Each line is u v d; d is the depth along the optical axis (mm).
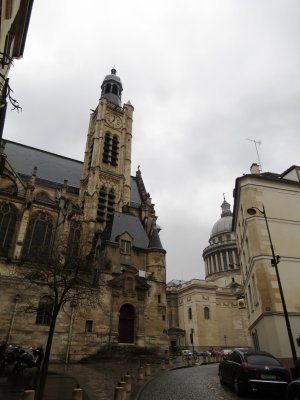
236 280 104812
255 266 27203
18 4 18094
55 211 48000
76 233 51969
